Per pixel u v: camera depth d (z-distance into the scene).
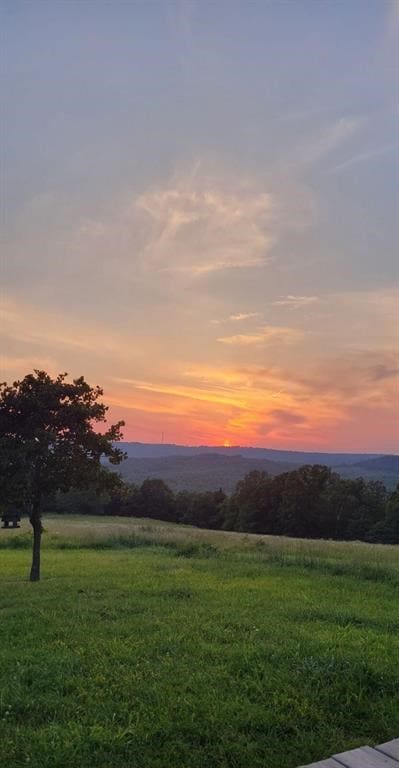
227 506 81.56
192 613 9.32
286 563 17.44
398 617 9.42
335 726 5.00
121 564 18.20
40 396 15.91
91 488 16.80
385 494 73.50
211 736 4.71
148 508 87.19
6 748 4.47
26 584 14.00
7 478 14.73
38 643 7.61
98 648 7.18
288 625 8.44
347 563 16.98
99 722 4.95
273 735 4.82
